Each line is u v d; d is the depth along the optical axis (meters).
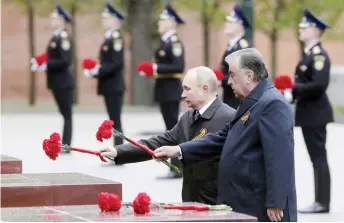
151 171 21.02
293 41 46.41
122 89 22.50
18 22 45.53
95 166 21.59
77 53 45.06
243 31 17.86
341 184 19.28
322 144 15.71
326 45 46.72
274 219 9.49
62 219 7.96
